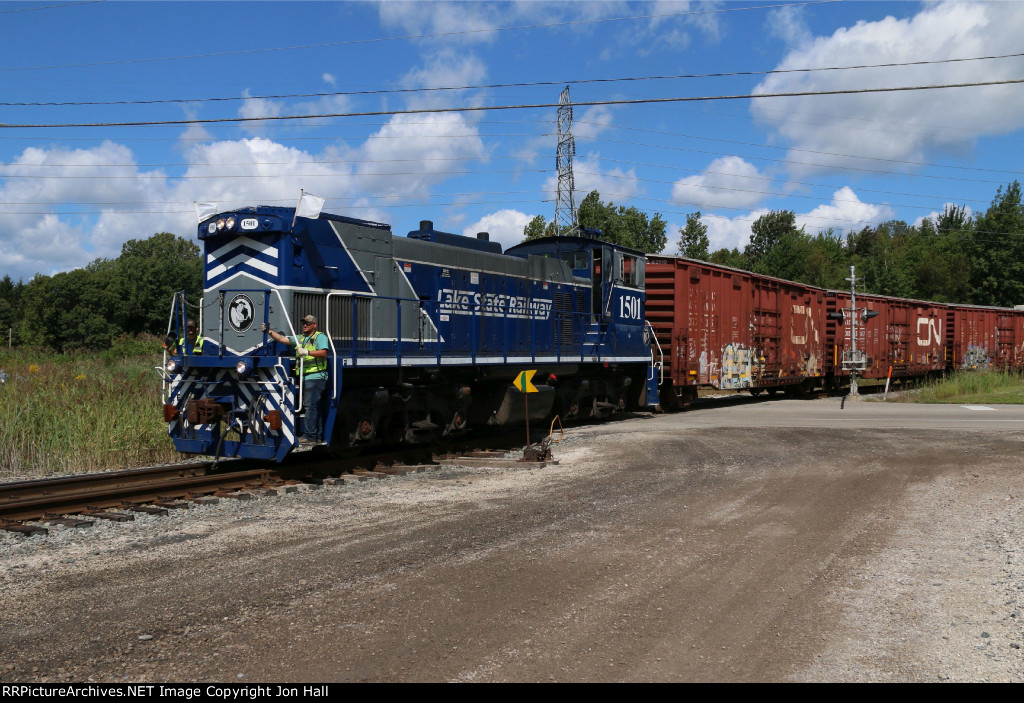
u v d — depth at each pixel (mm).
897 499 8938
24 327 60500
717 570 6070
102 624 4840
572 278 17047
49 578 5781
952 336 36844
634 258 19047
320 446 12344
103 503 8391
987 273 65188
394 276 12320
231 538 6996
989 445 13750
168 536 7102
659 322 20766
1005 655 4484
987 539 7141
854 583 5805
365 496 9219
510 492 9438
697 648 4539
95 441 12000
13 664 4254
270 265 10641
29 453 11977
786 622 4984
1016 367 41031
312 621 4895
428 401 12641
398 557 6332
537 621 4930
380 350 11945
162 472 10406
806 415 20047
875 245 88938
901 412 20797
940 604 5367
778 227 102000
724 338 22766
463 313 13727
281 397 10055
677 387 21391
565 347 16391
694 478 10328
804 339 28141
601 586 5641
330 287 11180
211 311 11102
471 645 4535
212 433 10523
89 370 22625
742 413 20906
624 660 4348
